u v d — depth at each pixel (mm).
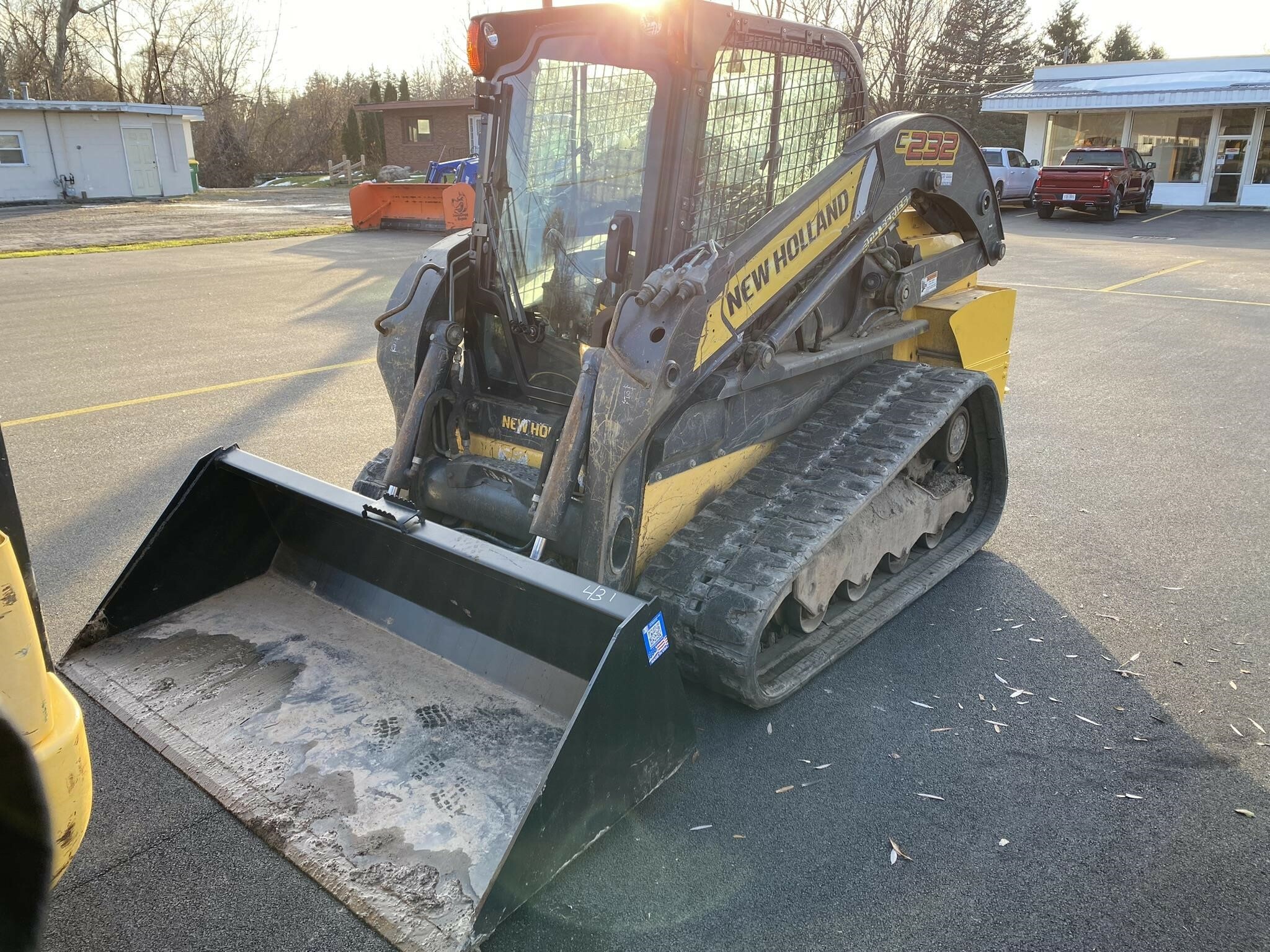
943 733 3438
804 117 3801
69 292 12695
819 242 3764
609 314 3365
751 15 3350
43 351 9227
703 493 3697
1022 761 3277
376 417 7141
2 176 26672
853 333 4344
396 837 2656
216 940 2477
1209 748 3355
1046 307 12227
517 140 3643
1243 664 3900
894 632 4156
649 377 3070
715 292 3217
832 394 4359
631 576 3402
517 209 3689
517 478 3561
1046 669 3865
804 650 3785
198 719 3135
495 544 3346
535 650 3201
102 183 28641
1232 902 2650
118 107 28203
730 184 3516
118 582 3547
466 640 3385
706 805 3039
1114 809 3037
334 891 2494
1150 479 6078
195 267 15188
